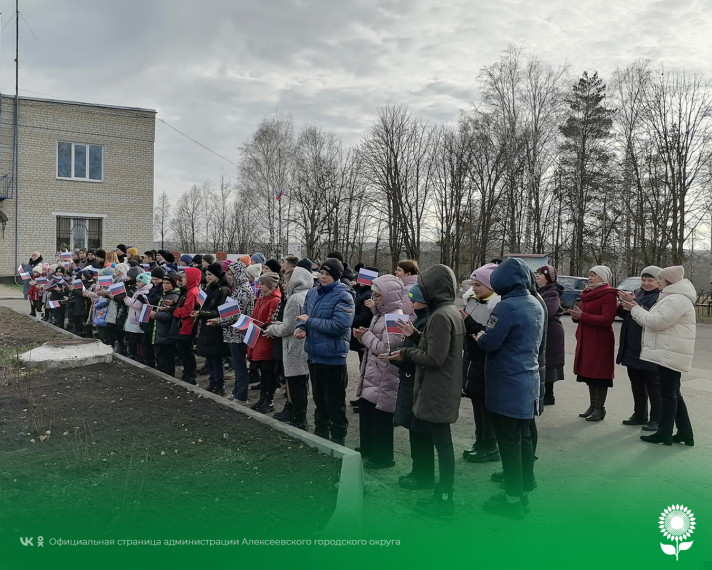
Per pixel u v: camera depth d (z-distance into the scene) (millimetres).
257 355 6590
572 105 34625
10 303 18969
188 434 5047
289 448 4754
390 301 4875
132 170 25688
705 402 7637
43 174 24062
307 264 7875
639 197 31172
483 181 38500
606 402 7715
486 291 4848
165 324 7758
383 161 43281
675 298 5660
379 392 4984
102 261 11805
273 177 39781
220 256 12648
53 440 4824
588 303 6824
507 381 4055
